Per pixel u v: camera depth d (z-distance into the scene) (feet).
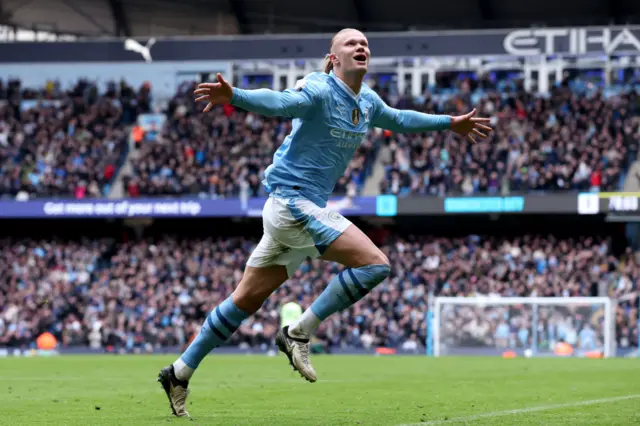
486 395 36.68
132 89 141.90
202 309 118.52
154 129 138.82
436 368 66.44
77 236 137.28
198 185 127.95
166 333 115.96
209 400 34.32
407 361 81.25
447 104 133.49
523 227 127.85
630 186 120.57
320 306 23.36
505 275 117.60
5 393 40.06
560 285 113.80
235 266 125.80
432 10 147.43
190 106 139.23
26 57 143.33
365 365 72.59
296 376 55.83
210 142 134.00
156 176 131.85
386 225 132.36
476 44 131.03
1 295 122.83
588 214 121.49
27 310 119.44
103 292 121.39
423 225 131.13
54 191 128.98
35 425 23.97
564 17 144.97
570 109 129.29
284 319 91.86
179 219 136.67
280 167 24.09
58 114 140.26
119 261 127.65
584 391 38.99
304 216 23.67
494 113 130.52
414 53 132.87
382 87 137.69
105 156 135.74
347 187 125.08
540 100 129.80
